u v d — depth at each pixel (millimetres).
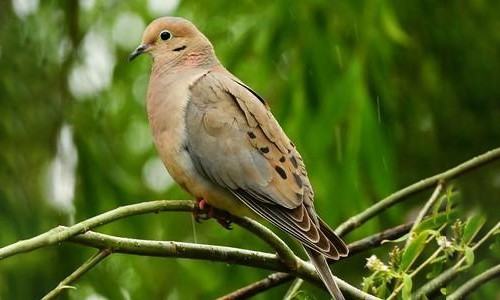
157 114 9273
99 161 13602
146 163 14414
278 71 12836
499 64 13438
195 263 13711
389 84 12242
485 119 13570
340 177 11797
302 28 12234
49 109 13672
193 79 9305
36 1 13898
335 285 7812
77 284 13484
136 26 15242
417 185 9234
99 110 13906
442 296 9969
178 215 13758
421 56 13289
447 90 13461
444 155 13539
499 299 10109
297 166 8867
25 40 13781
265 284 8859
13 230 13102
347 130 11797
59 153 13523
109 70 14688
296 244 13609
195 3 13906
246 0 13523
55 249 13336
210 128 8953
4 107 13523
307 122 11891
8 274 13195
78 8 13906
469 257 8141
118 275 13859
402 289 8109
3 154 13391
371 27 12031
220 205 8953
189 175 8984
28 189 13367
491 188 11117
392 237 9398
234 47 13195
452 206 9430
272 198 8672
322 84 12008
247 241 13375
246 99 9094
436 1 13141
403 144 13500
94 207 13461
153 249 7754
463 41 13336
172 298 13820
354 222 9156
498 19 13336
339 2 12164
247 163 8812
